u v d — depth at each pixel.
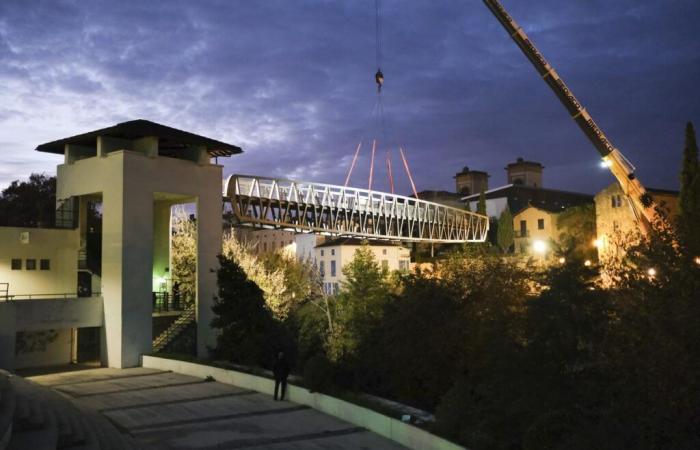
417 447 18.00
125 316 35.47
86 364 36.88
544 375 15.70
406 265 83.81
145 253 36.69
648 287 12.18
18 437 15.27
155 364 34.72
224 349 35.25
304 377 25.08
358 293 40.59
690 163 41.88
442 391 26.20
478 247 49.06
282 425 21.33
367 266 42.34
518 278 26.95
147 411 23.59
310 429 20.77
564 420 14.45
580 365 14.86
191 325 40.16
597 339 14.91
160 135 37.75
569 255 17.86
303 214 53.72
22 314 33.06
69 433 16.39
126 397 26.38
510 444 15.89
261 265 54.78
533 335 16.91
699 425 11.09
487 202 91.56
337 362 29.77
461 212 77.94
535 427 14.52
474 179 103.69
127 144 39.22
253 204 49.38
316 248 87.00
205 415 22.89
